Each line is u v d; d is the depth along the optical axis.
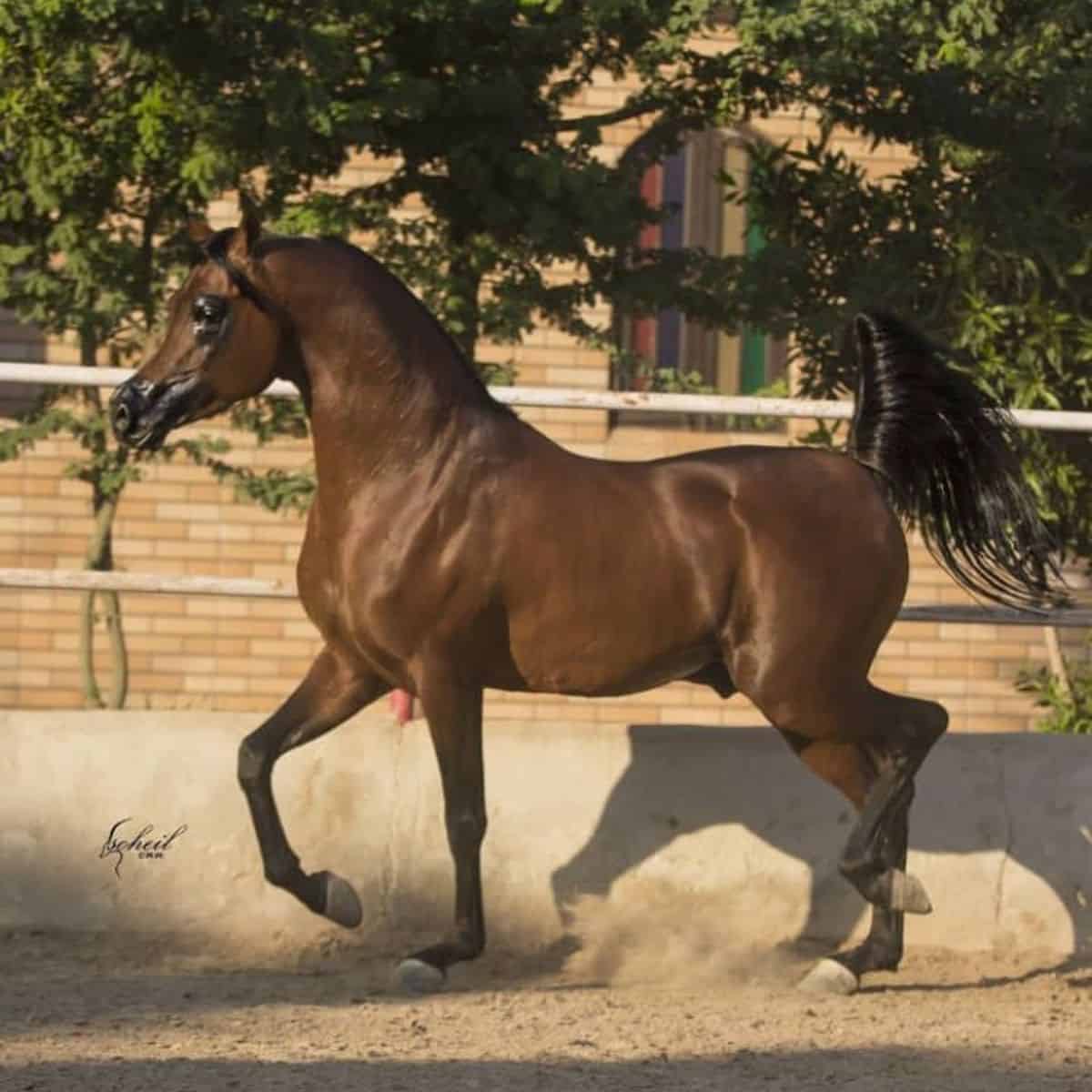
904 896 10.74
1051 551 11.11
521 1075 8.59
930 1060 9.19
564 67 15.51
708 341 21.36
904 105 15.46
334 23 14.28
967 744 12.48
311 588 10.72
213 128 14.52
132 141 14.61
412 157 15.41
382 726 12.36
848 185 15.67
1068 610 12.55
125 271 15.14
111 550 18.73
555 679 10.66
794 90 15.52
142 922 12.25
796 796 12.33
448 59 14.94
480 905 10.84
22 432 15.61
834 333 14.95
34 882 12.24
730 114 15.62
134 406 10.30
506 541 10.49
